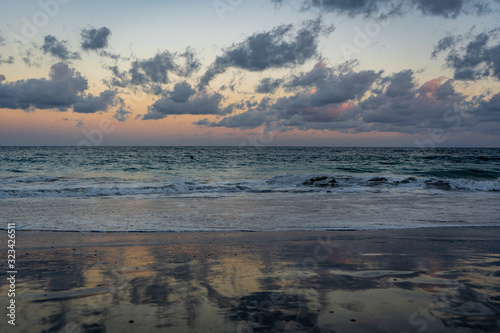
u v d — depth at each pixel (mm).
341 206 10219
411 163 40500
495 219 7984
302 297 3156
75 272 3910
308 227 6961
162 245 5344
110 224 7219
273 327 2547
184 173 27844
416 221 7707
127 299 3096
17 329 2490
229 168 32812
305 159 50500
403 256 4664
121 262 4348
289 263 4316
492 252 4902
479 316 2766
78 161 41844
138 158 51500
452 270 4020
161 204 10648
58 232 6352
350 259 4504
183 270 4004
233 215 8516
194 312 2814
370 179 18250
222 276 3781
